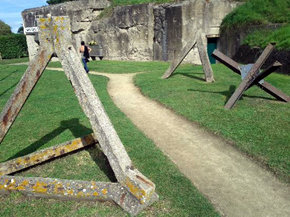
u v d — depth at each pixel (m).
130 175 3.01
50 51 3.28
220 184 3.63
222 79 9.87
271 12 13.44
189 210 3.02
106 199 3.12
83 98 3.11
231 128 5.25
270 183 3.61
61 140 5.00
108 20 19.75
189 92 8.07
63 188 3.21
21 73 13.86
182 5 14.92
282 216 3.02
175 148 4.73
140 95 8.52
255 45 12.48
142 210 2.99
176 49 16.05
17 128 5.76
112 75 12.71
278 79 9.41
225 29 15.30
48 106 7.37
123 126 5.62
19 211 3.09
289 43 10.33
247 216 3.02
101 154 4.38
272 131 5.02
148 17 17.19
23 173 3.91
